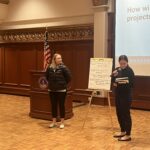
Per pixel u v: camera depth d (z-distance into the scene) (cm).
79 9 971
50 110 689
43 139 537
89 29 959
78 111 814
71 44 1002
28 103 938
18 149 478
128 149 479
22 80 1129
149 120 702
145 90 842
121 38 852
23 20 1105
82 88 981
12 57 1154
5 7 1128
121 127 541
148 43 811
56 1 1022
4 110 816
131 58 837
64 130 602
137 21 824
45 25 1051
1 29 1165
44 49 975
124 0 844
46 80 689
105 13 891
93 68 610
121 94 515
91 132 587
